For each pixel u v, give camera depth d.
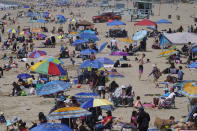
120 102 33.19
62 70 36.88
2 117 29.19
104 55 65.38
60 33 94.75
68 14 152.75
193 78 47.16
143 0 121.50
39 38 88.38
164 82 42.22
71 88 41.75
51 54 68.38
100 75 35.47
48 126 18.34
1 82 48.19
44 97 38.66
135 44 74.75
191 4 178.88
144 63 58.66
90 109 25.91
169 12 140.25
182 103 34.47
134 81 45.75
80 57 64.44
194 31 87.75
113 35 88.00
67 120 23.39
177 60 57.97
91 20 124.06
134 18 117.06
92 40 68.81
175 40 59.72
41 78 44.34
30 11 147.88
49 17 133.25
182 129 23.17
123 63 57.53
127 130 23.47
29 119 29.55
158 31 92.25
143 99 35.84
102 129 23.50
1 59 65.25
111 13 114.88
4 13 161.62
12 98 38.94
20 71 55.25
